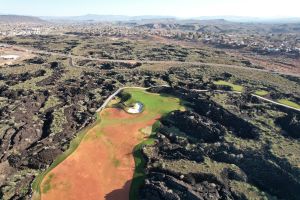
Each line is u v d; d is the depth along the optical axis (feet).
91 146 263.70
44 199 205.05
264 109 314.96
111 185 221.87
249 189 210.79
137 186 221.46
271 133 268.82
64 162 240.94
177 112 310.24
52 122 283.59
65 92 355.56
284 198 208.44
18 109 298.56
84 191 214.69
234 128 287.48
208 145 257.34
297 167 217.97
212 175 218.18
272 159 231.30
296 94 360.48
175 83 393.91
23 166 230.48
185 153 252.21
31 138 262.88
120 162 246.27
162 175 217.97
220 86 379.76
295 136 267.39
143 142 271.49
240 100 335.67
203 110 318.86
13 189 208.23
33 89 355.77
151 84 389.60
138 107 329.31
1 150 238.68
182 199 198.08
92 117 302.66
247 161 235.81
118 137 278.05
